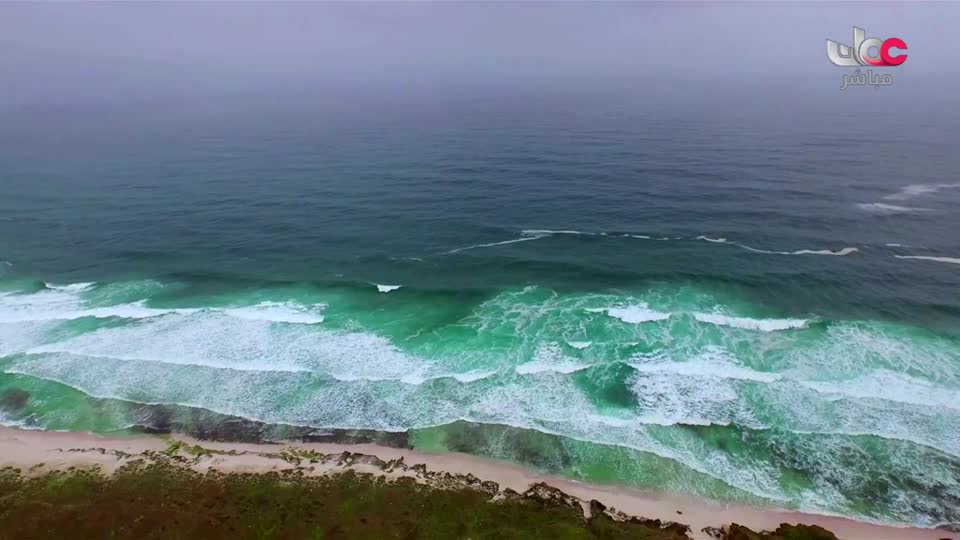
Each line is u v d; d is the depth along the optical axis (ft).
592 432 78.89
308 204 187.83
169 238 157.89
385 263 139.33
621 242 147.74
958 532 63.26
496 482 70.74
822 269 127.03
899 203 168.45
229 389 89.25
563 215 170.30
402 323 109.09
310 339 103.50
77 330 106.73
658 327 104.32
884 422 78.59
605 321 106.93
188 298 121.29
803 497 68.18
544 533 61.93
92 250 149.18
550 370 92.07
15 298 120.88
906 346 95.96
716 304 112.88
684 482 70.74
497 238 154.20
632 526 63.72
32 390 88.99
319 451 76.43
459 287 124.77
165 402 86.48
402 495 67.72
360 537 60.95
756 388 86.38
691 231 153.38
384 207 183.42
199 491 68.08
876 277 122.52
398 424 81.46
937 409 80.59
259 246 151.74
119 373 93.15
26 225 168.66
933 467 71.36
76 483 69.36
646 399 84.84
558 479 71.56
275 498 66.85
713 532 63.46
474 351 98.32
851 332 100.73
